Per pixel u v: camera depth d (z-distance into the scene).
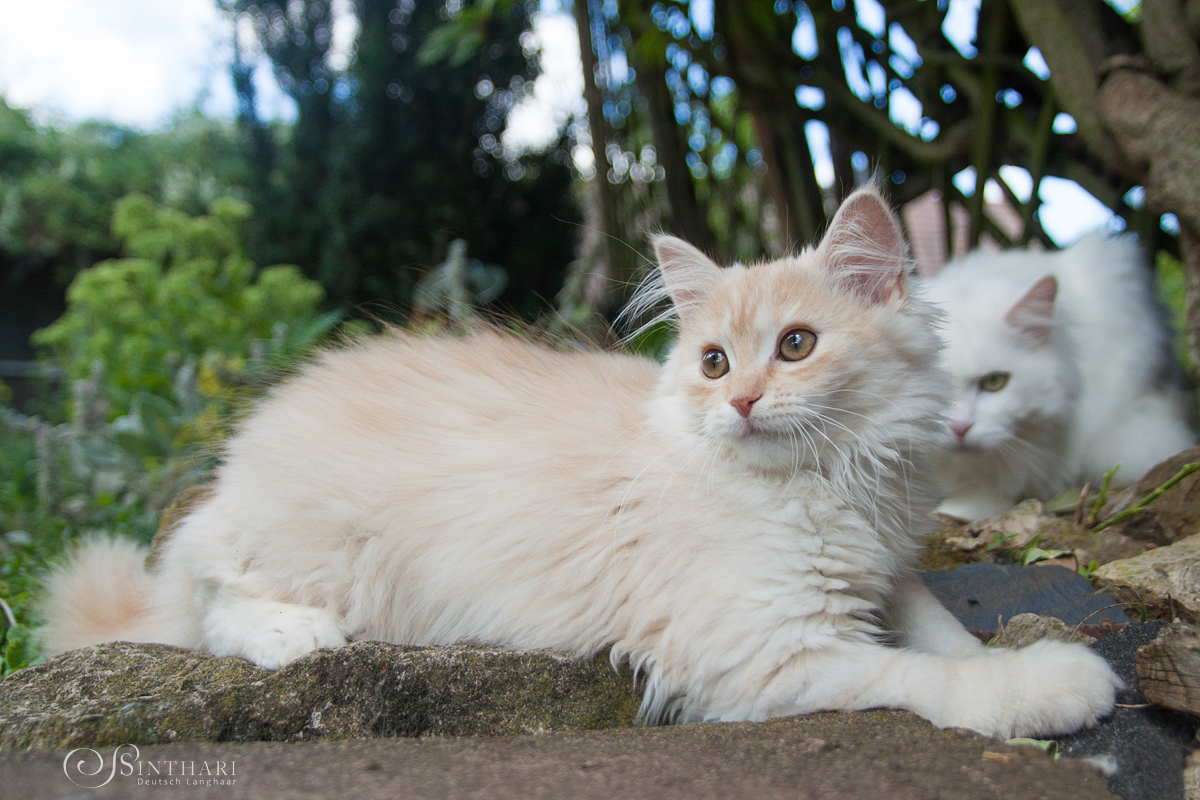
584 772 0.36
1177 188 0.65
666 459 0.48
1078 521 0.61
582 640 0.47
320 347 0.62
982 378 0.68
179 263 1.50
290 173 1.89
